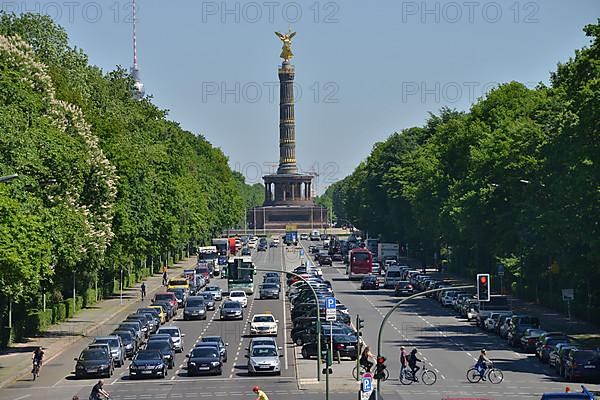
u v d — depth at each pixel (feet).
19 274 367.86
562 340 384.06
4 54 499.92
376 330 498.69
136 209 639.35
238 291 639.35
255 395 319.27
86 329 513.04
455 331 495.82
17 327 459.32
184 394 322.96
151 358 365.40
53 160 436.76
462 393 316.40
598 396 303.68
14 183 394.32
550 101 607.37
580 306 520.83
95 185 512.22
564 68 503.61
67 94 616.39
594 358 336.70
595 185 437.99
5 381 351.87
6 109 417.90
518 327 433.89
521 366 378.53
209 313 614.34
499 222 611.88
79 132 519.60
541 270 613.11
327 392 304.50
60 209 444.14
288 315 585.63
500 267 647.15
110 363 368.27
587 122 422.82
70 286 606.14
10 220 366.84
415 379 341.00
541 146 561.02
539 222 515.91
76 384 349.61
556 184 493.77
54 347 446.19
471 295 579.89
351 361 405.59
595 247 438.40
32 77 508.12
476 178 645.92
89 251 499.51
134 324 453.58
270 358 369.09
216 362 368.48
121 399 313.73
